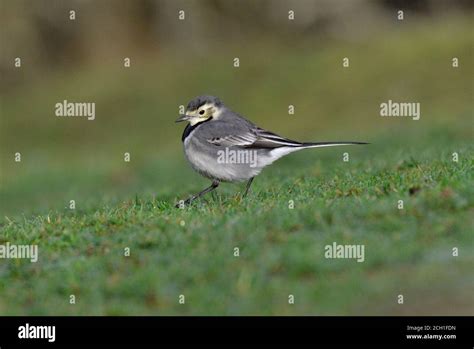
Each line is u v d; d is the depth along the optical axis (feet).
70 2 168.96
